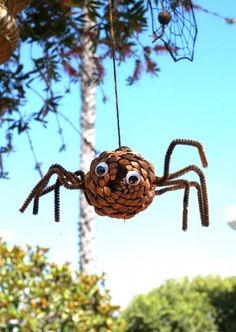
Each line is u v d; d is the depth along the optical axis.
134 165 0.81
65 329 1.12
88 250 2.63
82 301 1.15
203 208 0.88
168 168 0.85
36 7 1.81
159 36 0.97
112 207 0.82
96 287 1.18
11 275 1.14
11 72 1.88
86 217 2.65
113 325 1.18
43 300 1.12
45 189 0.90
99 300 1.17
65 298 1.14
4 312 1.10
